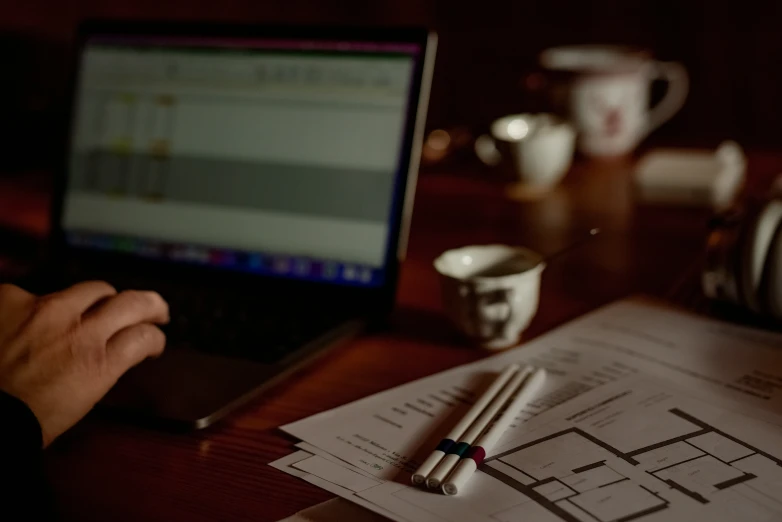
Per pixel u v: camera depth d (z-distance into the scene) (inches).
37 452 19.5
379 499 18.4
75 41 36.5
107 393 23.4
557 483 18.5
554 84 45.2
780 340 25.4
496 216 40.3
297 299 30.5
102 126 35.5
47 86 54.6
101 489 19.8
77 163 35.7
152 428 22.5
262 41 33.2
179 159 33.9
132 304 24.0
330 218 30.8
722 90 56.9
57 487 20.0
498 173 43.2
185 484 19.9
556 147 41.4
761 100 56.1
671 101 52.2
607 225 37.9
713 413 21.1
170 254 33.4
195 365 25.0
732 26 55.4
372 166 30.4
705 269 27.9
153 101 34.7
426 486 18.8
